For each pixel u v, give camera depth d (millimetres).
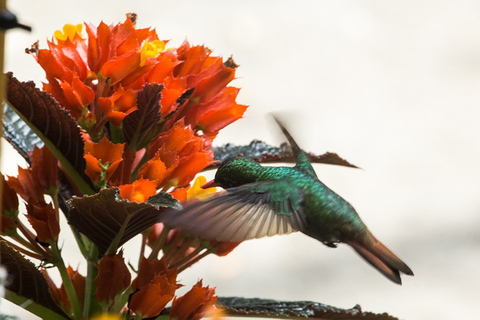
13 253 2314
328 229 2396
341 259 4004
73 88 2320
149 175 2324
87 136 2328
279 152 2406
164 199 2293
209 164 2354
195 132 2352
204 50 2352
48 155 2334
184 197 2328
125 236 2320
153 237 2352
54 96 2328
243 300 2369
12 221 2330
